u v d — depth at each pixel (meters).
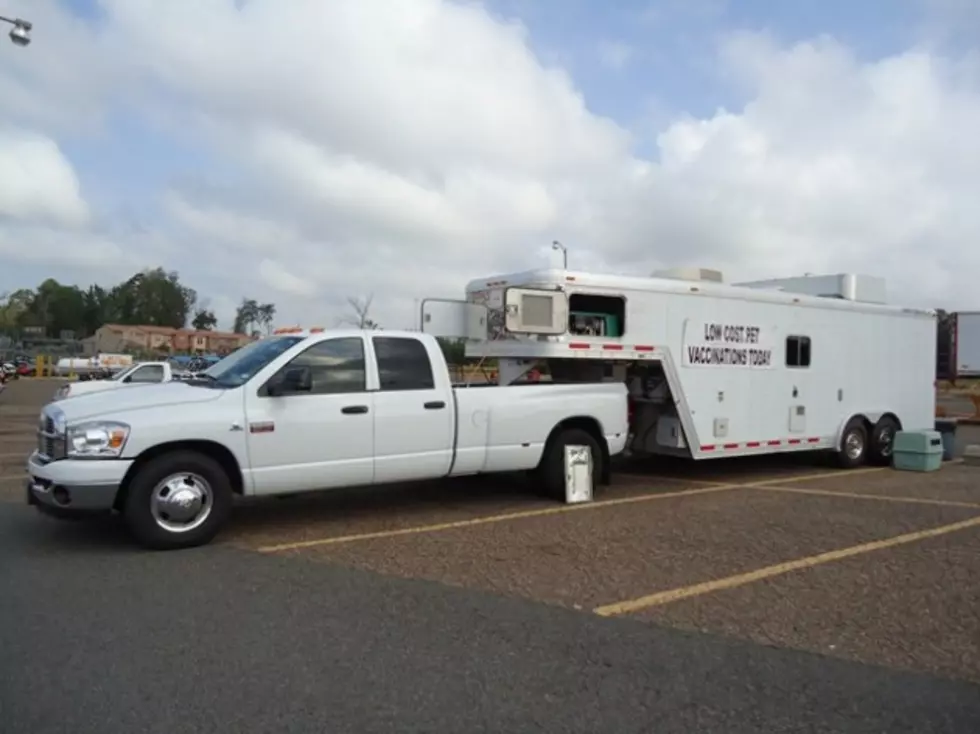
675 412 11.01
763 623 5.24
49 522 8.23
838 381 12.85
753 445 11.70
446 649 4.73
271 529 8.05
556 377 10.84
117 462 6.86
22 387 40.06
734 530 8.04
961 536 7.80
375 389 8.25
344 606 5.52
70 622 5.16
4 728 3.71
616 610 5.48
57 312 127.06
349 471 8.04
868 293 13.48
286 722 3.80
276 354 7.90
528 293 9.48
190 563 6.66
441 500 9.73
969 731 3.76
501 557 6.91
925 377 14.39
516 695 4.11
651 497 10.08
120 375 21.98
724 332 11.34
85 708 3.92
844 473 12.60
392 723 3.80
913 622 5.28
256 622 5.18
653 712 3.94
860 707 4.01
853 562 6.78
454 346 10.81
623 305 10.37
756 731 3.76
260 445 7.52
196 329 131.38
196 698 4.04
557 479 9.59
